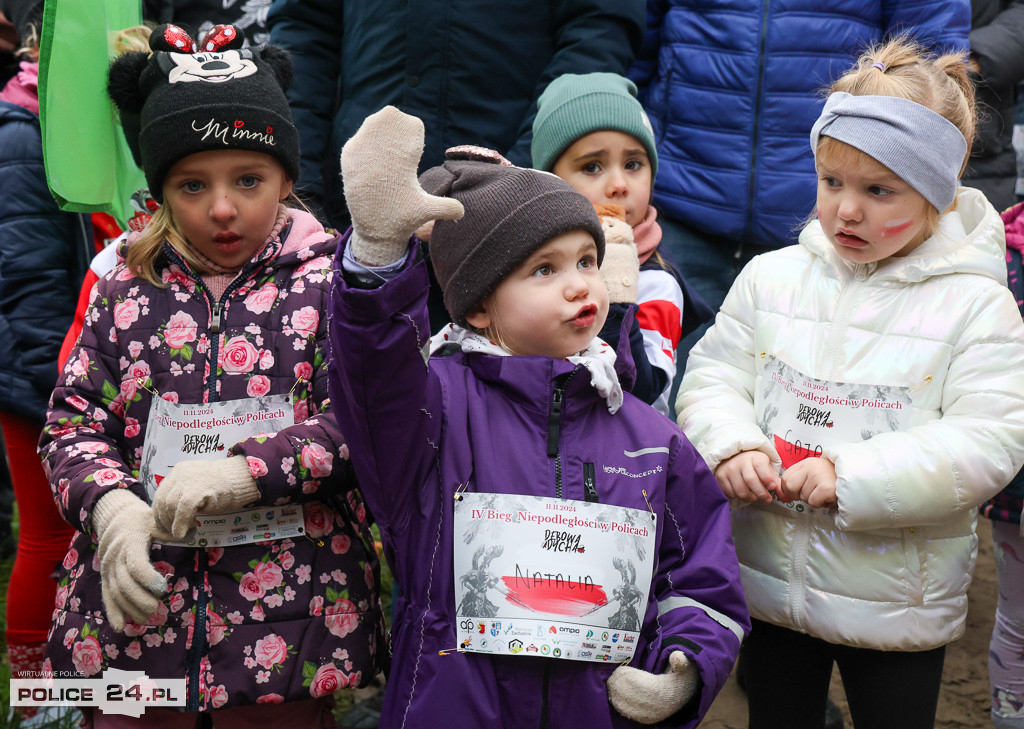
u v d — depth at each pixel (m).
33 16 4.52
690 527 2.71
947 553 2.97
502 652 2.38
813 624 3.00
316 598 2.79
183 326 2.87
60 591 2.86
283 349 2.85
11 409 4.03
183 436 2.78
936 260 2.99
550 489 2.53
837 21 4.67
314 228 3.05
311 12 4.55
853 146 2.86
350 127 4.42
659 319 3.51
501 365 2.61
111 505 2.64
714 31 4.79
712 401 3.19
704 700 2.46
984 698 4.42
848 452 2.84
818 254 3.19
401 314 2.28
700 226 4.91
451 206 2.23
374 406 2.38
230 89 2.84
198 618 2.72
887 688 3.01
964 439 2.82
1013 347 2.90
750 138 4.79
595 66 4.22
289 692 2.74
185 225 2.88
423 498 2.53
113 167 3.47
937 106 2.90
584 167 3.68
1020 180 5.37
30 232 4.09
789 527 3.03
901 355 2.96
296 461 2.66
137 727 2.80
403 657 2.50
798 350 3.10
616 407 2.67
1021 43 5.23
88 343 2.90
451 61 4.27
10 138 4.11
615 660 2.45
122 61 3.02
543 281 2.62
